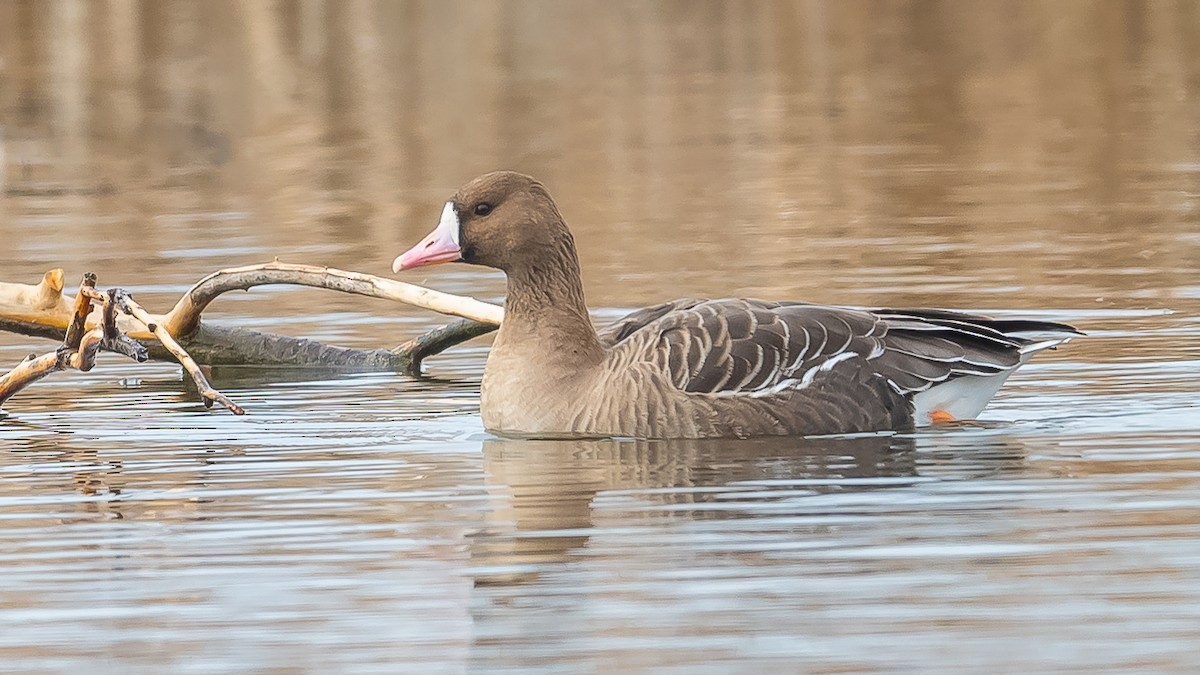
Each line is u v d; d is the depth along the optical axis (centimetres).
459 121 3350
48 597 1007
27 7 4497
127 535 1125
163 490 1235
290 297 2062
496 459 1308
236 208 2617
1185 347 1639
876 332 1385
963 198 2556
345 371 1736
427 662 892
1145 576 987
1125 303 1842
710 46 4194
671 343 1362
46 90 3628
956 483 1195
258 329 1870
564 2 4744
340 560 1061
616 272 2109
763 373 1352
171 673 889
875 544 1059
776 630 920
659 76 3825
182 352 1419
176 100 3541
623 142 3105
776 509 1138
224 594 1005
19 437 1425
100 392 1625
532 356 1405
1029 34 4209
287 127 3338
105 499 1214
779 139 3111
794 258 2158
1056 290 1917
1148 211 2398
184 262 2208
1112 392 1477
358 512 1164
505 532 1105
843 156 2934
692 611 952
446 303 1619
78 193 2780
